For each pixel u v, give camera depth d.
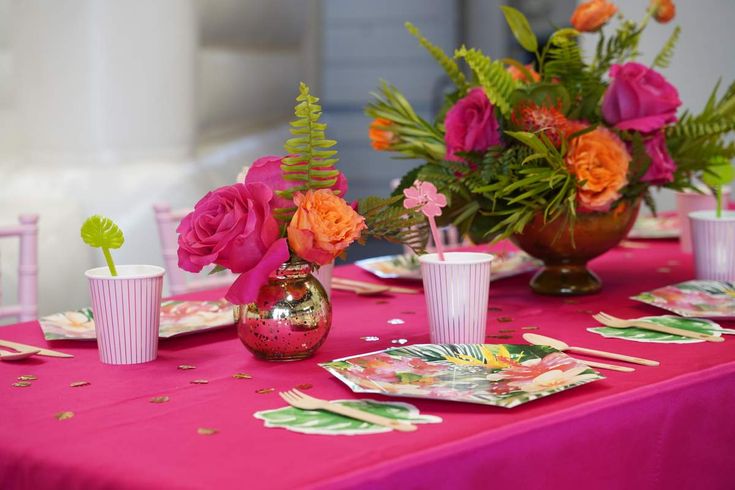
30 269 1.59
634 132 1.42
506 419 0.84
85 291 2.80
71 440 0.82
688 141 1.49
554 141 1.34
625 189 1.41
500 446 0.81
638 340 1.17
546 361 1.01
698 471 1.02
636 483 0.94
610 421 0.90
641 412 0.93
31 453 0.80
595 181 1.33
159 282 1.10
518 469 0.82
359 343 1.18
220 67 3.57
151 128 2.94
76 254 2.76
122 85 2.85
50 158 2.87
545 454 0.84
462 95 1.50
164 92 2.96
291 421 0.85
